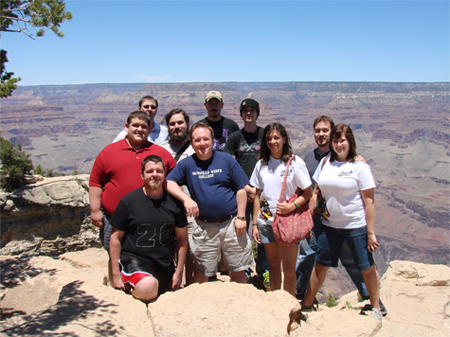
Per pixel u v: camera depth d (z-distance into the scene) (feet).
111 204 18.54
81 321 13.57
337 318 16.12
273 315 14.05
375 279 17.93
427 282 22.77
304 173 17.92
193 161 18.24
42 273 28.71
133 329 13.41
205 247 18.61
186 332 12.94
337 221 18.10
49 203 41.75
